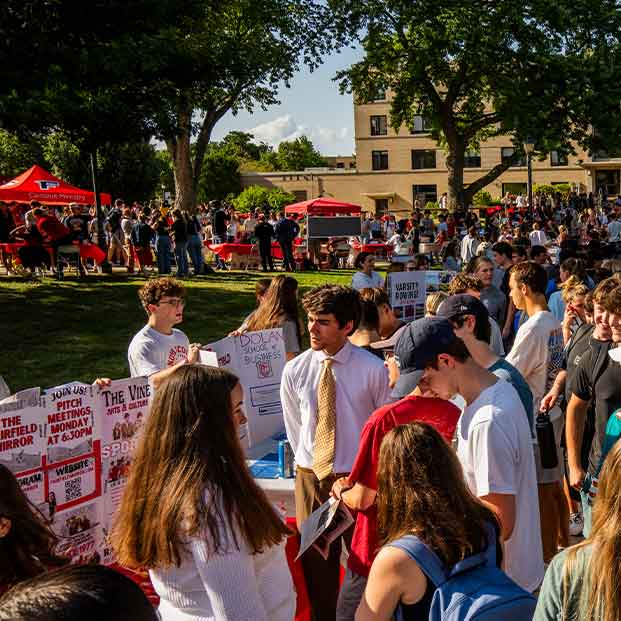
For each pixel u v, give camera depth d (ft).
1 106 45.83
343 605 11.72
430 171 222.69
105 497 13.20
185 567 8.18
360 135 226.17
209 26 98.84
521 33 109.19
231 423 8.53
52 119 48.29
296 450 14.43
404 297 32.63
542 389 17.31
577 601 6.88
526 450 10.70
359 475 11.36
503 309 26.94
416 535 8.15
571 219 134.82
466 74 120.16
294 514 15.06
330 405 13.50
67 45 51.44
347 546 13.19
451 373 10.82
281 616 8.62
